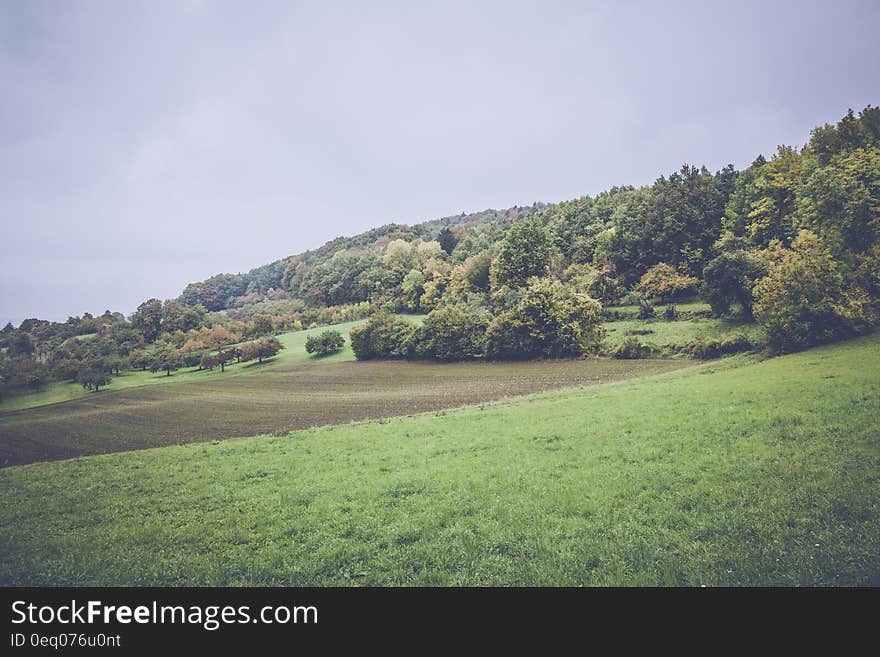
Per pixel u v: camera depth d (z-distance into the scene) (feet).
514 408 110.63
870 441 53.88
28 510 63.52
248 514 54.70
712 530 40.06
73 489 72.84
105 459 95.61
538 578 35.91
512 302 297.94
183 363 368.27
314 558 42.32
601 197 535.60
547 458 65.26
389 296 504.02
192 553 45.70
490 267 409.69
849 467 48.21
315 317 531.50
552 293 263.90
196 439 126.41
